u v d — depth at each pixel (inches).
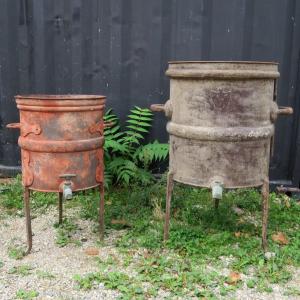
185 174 125.5
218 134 117.9
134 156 180.7
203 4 170.9
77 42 181.6
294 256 125.0
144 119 179.6
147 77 180.9
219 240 133.3
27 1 180.4
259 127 121.0
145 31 176.7
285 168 181.0
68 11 179.3
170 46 176.6
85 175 124.4
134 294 106.2
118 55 180.2
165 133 185.3
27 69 186.9
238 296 106.7
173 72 122.0
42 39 183.0
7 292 107.4
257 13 169.3
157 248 129.8
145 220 149.3
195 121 120.1
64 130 119.1
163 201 163.8
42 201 167.2
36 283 111.5
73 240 136.1
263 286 110.3
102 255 127.1
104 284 110.7
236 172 121.1
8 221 151.6
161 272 116.2
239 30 171.5
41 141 119.7
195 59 176.2
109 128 183.3
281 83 173.5
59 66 184.9
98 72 183.3
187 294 106.9
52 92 187.5
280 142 178.9
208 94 117.3
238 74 114.2
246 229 142.9
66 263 122.3
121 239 135.9
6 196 172.2
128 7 175.3
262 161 124.3
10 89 189.8
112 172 179.6
